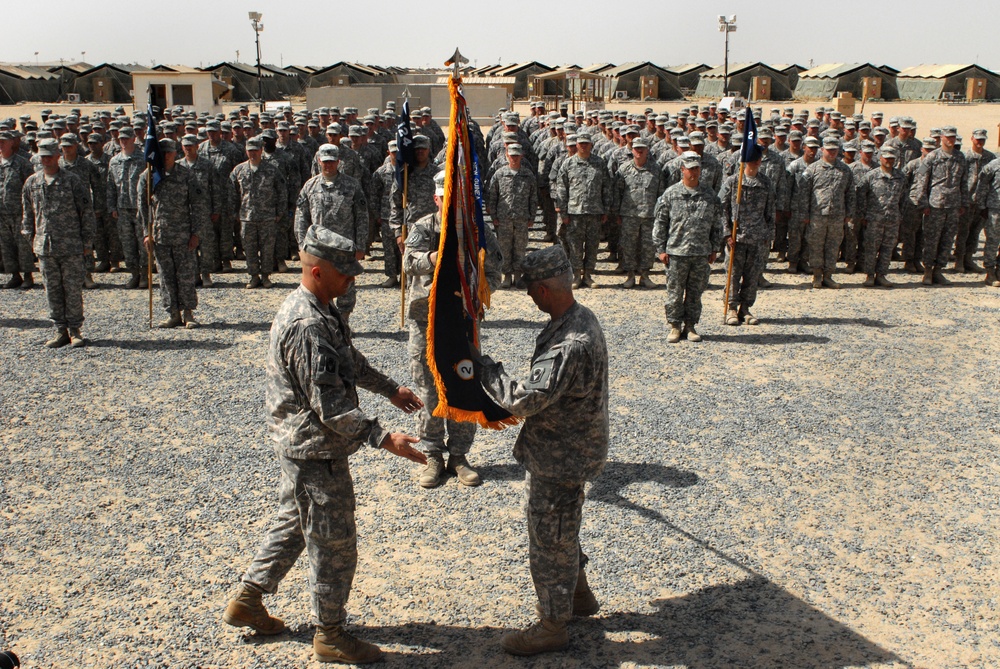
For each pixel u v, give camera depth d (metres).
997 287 12.97
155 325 10.63
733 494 6.16
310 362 3.78
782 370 8.97
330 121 20.39
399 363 9.02
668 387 8.45
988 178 12.80
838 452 6.89
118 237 13.86
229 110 47.25
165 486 6.23
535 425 4.15
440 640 4.46
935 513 5.89
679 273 9.73
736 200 10.38
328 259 3.88
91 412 7.68
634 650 4.38
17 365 9.01
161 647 4.37
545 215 16.53
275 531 4.32
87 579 5.00
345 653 4.21
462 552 5.37
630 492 6.18
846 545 5.46
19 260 12.53
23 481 6.29
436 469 6.34
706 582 5.03
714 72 64.88
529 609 4.76
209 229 12.76
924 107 55.69
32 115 45.84
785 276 13.79
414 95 43.91
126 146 12.41
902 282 13.39
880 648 4.40
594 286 13.03
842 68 64.38
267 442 7.04
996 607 4.79
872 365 9.13
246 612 4.35
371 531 5.63
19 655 4.29
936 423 7.51
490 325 10.63
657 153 16.50
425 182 9.98
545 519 4.16
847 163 14.70
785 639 4.47
